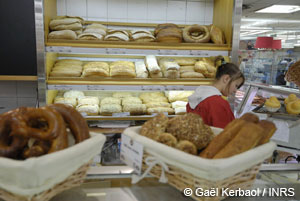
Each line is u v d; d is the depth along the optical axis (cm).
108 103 250
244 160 62
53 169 57
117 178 92
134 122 253
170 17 291
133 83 237
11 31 216
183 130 79
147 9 285
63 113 74
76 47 224
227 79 179
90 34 229
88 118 233
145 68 254
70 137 78
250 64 543
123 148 82
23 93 275
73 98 251
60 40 222
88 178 91
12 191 57
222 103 166
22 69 221
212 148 71
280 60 521
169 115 250
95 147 70
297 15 560
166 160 67
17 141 67
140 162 74
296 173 105
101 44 229
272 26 684
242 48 553
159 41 244
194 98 178
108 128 238
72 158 62
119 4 279
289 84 434
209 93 172
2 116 69
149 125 81
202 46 244
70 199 80
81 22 252
